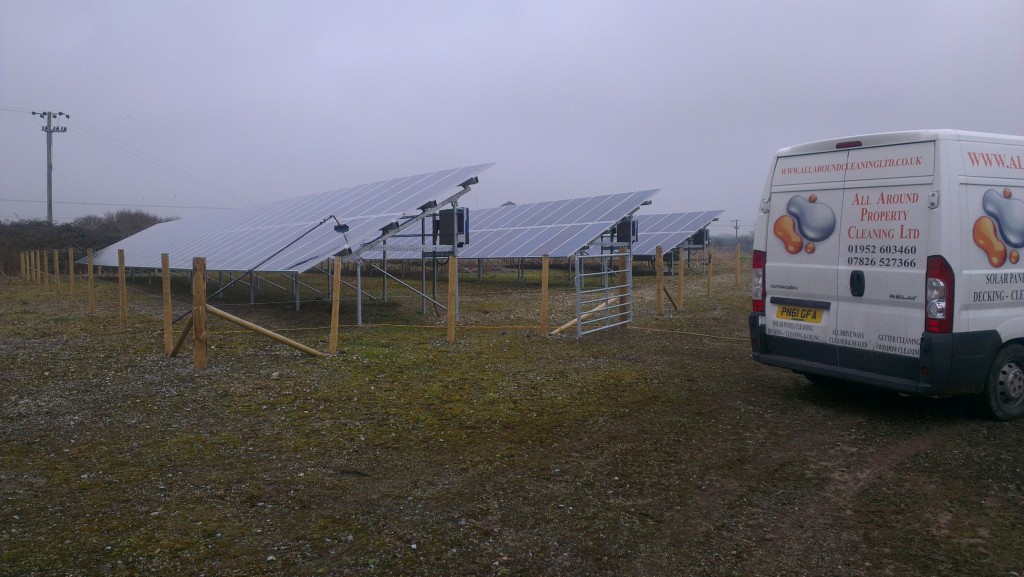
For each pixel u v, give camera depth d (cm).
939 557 382
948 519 431
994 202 619
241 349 975
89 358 922
